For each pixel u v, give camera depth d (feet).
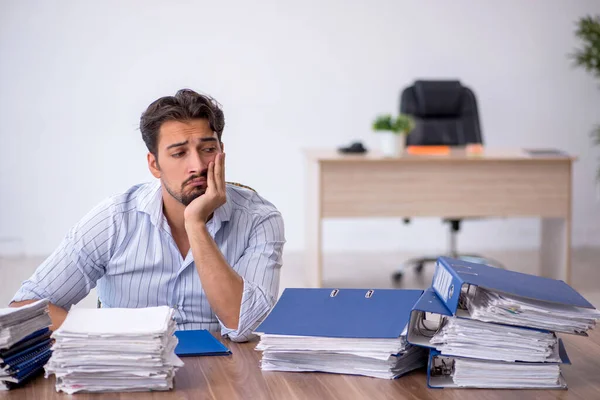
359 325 4.95
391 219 20.93
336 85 19.97
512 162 15.38
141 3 19.08
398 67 20.10
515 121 20.74
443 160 15.15
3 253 19.24
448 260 5.31
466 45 20.27
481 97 20.51
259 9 19.47
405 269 18.74
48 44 18.89
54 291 6.19
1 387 4.69
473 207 15.44
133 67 19.25
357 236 20.89
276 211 6.68
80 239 6.24
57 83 19.03
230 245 6.44
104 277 6.57
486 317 4.66
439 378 4.84
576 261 19.39
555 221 16.24
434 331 5.14
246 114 19.79
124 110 19.34
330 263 19.26
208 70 19.51
